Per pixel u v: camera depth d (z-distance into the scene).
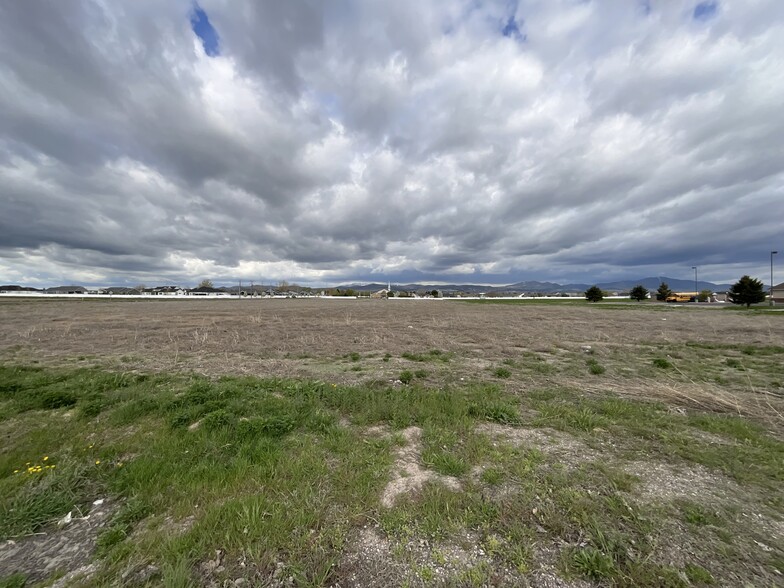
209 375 8.41
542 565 2.42
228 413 5.21
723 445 4.28
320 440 4.52
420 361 10.17
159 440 4.54
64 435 4.79
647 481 3.42
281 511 2.95
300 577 2.33
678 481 3.42
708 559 2.41
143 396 6.34
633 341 13.92
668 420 5.16
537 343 13.49
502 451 4.08
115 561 2.53
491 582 2.30
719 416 5.40
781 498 3.14
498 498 3.16
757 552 2.47
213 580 2.34
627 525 2.76
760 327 18.72
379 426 5.04
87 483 3.62
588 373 8.42
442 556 2.52
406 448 4.28
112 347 13.00
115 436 4.82
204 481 3.51
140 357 10.91
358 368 9.20
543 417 5.23
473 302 65.50
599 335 15.77
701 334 15.95
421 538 2.70
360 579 2.35
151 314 30.48
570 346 12.69
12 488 3.48
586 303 58.69
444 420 5.07
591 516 2.87
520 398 6.31
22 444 4.53
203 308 41.06
